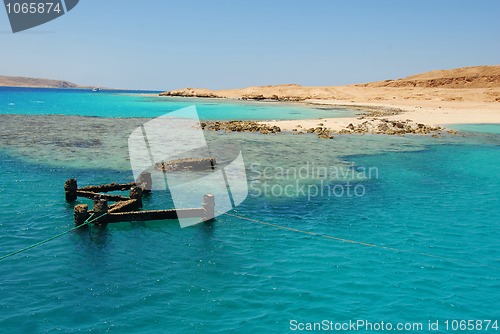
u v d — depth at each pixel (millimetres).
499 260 13164
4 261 12664
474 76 137125
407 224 16391
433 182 23234
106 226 15883
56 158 27766
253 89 142875
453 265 12766
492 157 31219
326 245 14273
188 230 15617
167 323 9633
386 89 128250
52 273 11977
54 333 9164
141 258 13148
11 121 49750
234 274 12094
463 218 17141
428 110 73562
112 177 23266
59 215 16875
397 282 11641
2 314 9812
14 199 18656
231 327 9508
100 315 9914
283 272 12219
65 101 106688
